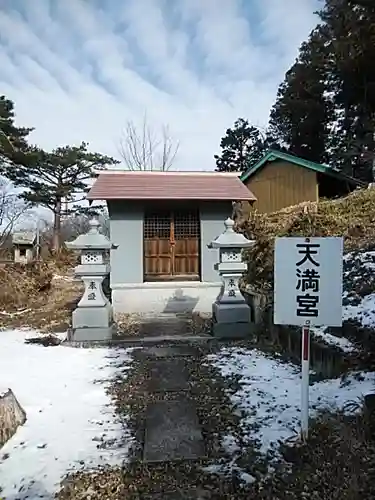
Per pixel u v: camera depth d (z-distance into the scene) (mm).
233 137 32375
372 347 4477
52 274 13742
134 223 9172
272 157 16047
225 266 6980
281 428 3580
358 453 2959
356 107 19172
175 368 5355
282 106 21938
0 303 10008
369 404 3482
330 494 2605
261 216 11406
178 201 9133
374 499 2506
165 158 24500
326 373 4781
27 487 2828
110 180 9562
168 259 9469
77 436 3549
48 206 21984
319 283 3305
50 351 6242
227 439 3465
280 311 3402
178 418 3891
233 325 6863
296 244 3379
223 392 4500
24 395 4449
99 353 6094
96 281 6797
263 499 2652
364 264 7055
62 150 20828
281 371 5066
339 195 15789
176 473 2984
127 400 4336
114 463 3125
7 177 19969
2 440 3396
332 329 5387
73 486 2832
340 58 16312
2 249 16484
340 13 15203
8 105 17188
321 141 21734
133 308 9125
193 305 9242
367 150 17141
